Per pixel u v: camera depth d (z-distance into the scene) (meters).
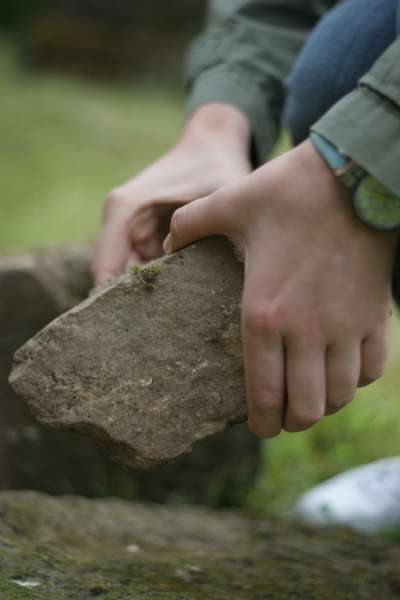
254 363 0.68
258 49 1.02
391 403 1.56
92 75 5.57
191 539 1.00
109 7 5.87
